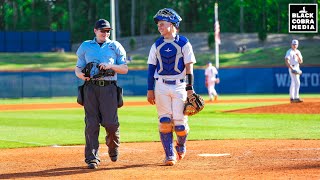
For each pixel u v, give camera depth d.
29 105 74.81
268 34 168.12
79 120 48.78
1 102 84.50
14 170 22.78
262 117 47.69
